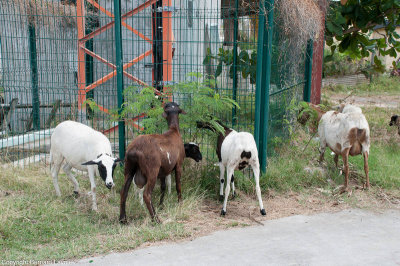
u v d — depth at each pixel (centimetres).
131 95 671
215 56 868
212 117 671
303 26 716
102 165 522
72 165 586
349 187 675
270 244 474
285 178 681
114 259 438
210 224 536
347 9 1054
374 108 1453
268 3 634
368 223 543
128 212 563
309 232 511
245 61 789
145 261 432
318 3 951
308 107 823
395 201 626
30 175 682
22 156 782
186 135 696
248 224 536
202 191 643
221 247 466
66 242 481
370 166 754
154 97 657
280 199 631
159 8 732
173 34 841
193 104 659
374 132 1032
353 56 1241
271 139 743
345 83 2364
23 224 513
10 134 862
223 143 594
